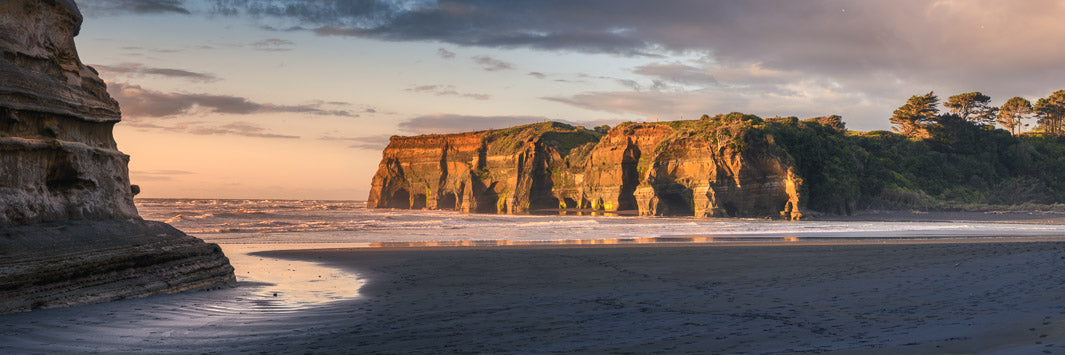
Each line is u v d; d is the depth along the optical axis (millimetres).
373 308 12281
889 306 10000
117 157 14773
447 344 8055
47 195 12312
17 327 9062
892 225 60156
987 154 124875
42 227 11758
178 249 14727
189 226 56719
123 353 7695
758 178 90188
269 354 7605
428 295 14539
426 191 145875
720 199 90875
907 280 13430
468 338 8484
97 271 12133
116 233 13320
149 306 11781
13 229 11117
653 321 9500
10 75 11586
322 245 34688
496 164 132125
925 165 118750
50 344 8117
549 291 14648
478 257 25781
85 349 7914
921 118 134875
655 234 45844
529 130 133375
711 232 48344
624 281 16453
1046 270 13375
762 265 19812
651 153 105812
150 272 13500
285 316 11164
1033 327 7160
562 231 49562
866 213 94562
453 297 13992
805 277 15547
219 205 167750
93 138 14062
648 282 16016
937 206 102812
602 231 49531
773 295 12281
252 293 14836
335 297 14391
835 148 98062
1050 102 150125
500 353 7336
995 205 106938
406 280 18234
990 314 8445
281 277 19188
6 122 11414
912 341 6852
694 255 24797
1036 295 10016
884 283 13188
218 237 41438
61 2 13539
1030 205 104312
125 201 14664
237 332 9344
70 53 13859
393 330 9383
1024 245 22562
